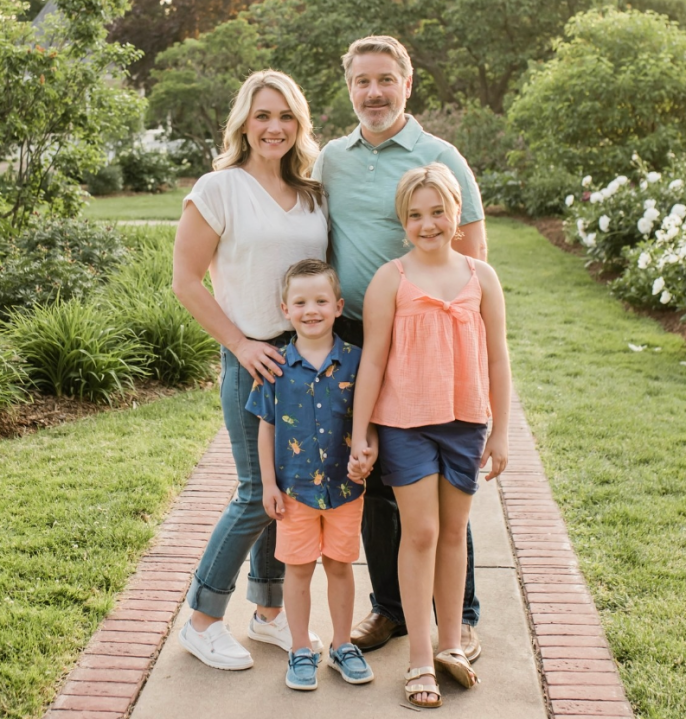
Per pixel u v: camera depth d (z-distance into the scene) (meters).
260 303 2.44
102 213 16.31
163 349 5.81
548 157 13.97
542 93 13.68
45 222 8.08
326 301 2.36
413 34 26.69
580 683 2.48
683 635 2.69
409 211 2.31
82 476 4.04
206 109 25.55
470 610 2.71
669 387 5.57
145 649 2.66
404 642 2.74
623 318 7.67
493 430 2.47
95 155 9.25
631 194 9.47
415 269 2.37
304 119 2.43
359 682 2.48
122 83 29.56
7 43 8.04
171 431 4.75
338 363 2.40
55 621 2.76
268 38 26.02
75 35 8.66
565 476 4.08
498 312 2.42
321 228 2.50
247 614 2.94
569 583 3.06
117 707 2.38
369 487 2.64
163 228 10.31
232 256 2.43
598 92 12.90
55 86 8.47
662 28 13.36
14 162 8.75
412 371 2.33
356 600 3.01
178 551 3.34
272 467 2.43
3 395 4.87
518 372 5.96
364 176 2.51
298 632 2.50
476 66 27.72
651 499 3.79
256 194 2.42
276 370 2.38
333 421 2.38
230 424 2.52
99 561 3.19
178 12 30.97
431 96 30.34
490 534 3.51
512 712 2.36
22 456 4.33
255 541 2.59
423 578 2.39
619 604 2.91
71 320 5.50
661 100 12.95
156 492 3.86
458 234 2.55
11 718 2.31
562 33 25.03
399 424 2.35
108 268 7.55
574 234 11.61
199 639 2.61
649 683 2.45
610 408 5.12
